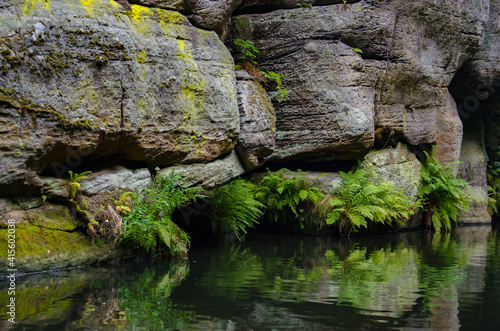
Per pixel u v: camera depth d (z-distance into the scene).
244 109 8.97
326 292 5.20
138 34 6.83
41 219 6.05
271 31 10.42
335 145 10.53
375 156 11.62
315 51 10.34
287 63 10.51
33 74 5.66
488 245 9.24
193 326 3.99
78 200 6.40
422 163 13.13
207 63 8.06
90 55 6.18
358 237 10.43
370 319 4.29
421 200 12.23
